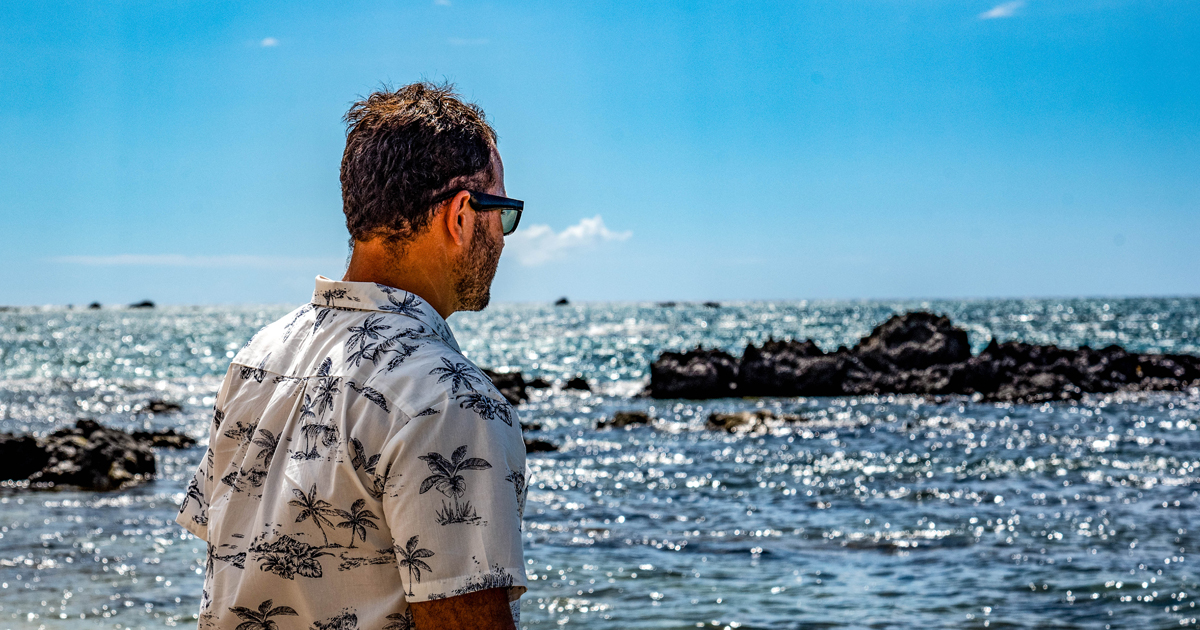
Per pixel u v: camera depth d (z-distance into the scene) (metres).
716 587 6.79
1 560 7.25
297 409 1.32
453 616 1.17
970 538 8.32
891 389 24.78
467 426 1.22
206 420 20.77
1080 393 22.66
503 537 1.20
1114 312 120.38
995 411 20.19
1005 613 6.18
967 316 105.88
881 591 6.69
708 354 26.53
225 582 1.30
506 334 82.94
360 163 1.40
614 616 6.13
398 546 1.19
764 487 11.37
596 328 94.12
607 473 12.63
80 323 120.69
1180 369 26.02
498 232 1.50
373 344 1.30
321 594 1.24
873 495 10.66
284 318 1.48
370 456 1.22
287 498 1.25
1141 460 12.87
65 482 11.16
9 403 24.27
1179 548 7.86
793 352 26.70
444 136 1.39
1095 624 5.95
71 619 5.80
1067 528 8.69
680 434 17.25
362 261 1.43
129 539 8.09
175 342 68.56
